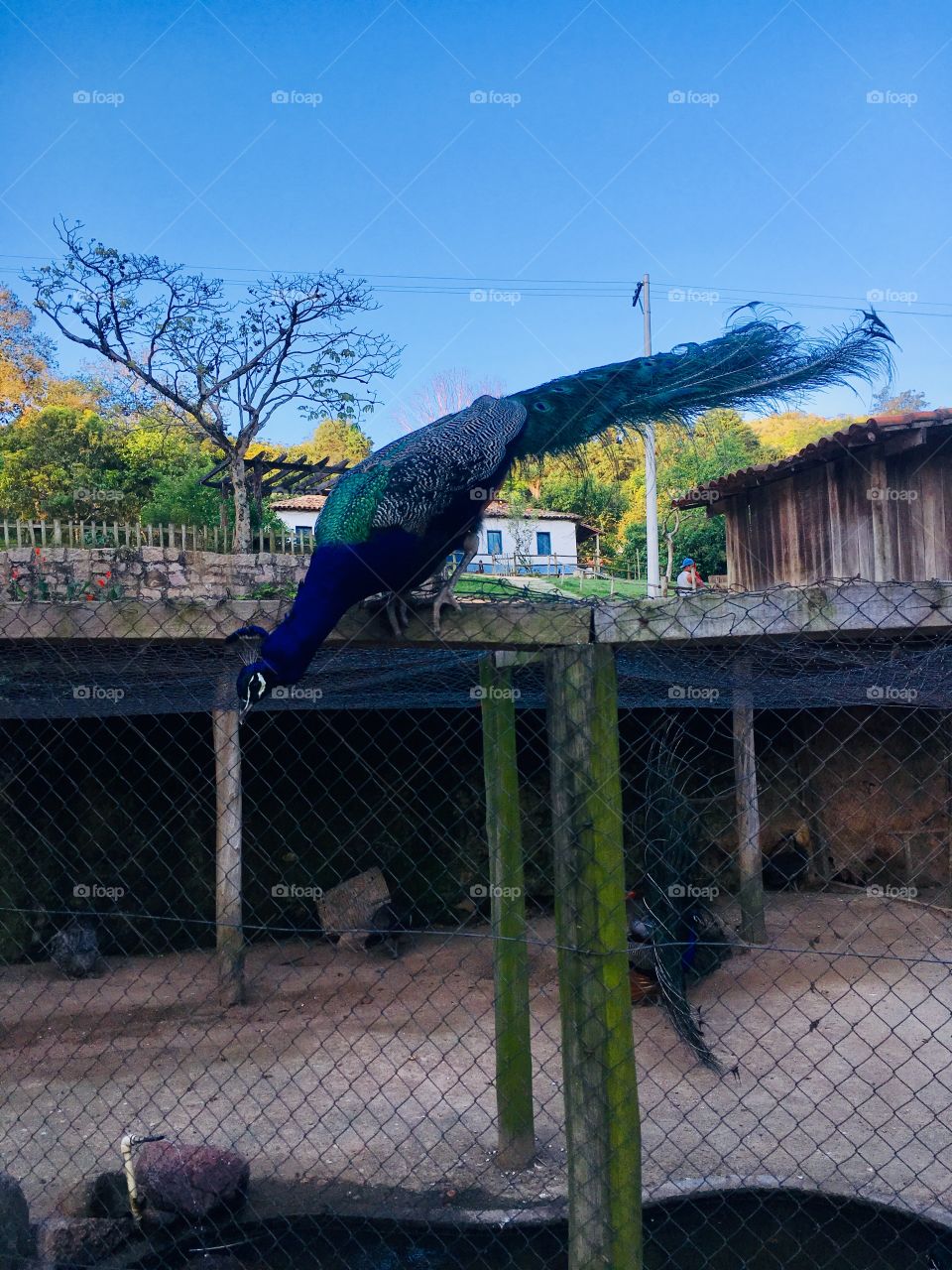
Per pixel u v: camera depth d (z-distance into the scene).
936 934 10.08
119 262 16.78
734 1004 8.09
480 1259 4.38
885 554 11.09
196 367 17.72
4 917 9.88
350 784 11.60
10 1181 3.93
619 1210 2.75
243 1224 4.48
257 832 11.23
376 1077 6.60
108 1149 5.30
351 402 18.27
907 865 11.75
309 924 11.20
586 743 2.79
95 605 2.82
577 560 17.73
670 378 4.14
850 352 4.08
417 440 3.38
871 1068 6.50
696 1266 4.25
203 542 14.84
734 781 12.62
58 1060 7.10
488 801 5.27
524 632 2.84
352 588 2.86
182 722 10.98
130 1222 4.35
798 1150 5.18
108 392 22.84
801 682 5.62
